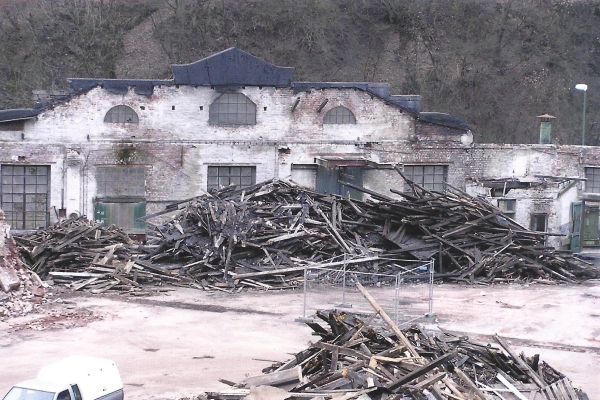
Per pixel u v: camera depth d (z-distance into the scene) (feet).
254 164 113.91
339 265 81.97
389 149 115.85
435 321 67.92
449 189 105.81
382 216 91.04
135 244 88.43
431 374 40.96
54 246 82.79
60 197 109.60
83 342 60.59
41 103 109.50
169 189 112.16
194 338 62.54
